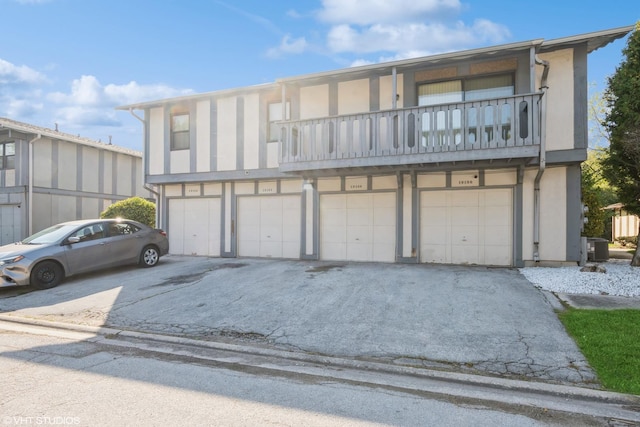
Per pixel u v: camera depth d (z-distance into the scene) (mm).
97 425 3201
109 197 21484
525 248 10359
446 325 5902
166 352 5312
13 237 18016
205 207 14391
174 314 7008
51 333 6270
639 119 9133
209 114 13977
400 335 5633
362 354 5070
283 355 5133
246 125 13445
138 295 8273
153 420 3299
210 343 5605
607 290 7438
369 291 7859
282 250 13250
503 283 8141
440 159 9648
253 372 4559
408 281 8555
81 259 9781
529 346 5020
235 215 13852
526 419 3377
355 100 11766
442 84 11000
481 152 9328
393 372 4570
